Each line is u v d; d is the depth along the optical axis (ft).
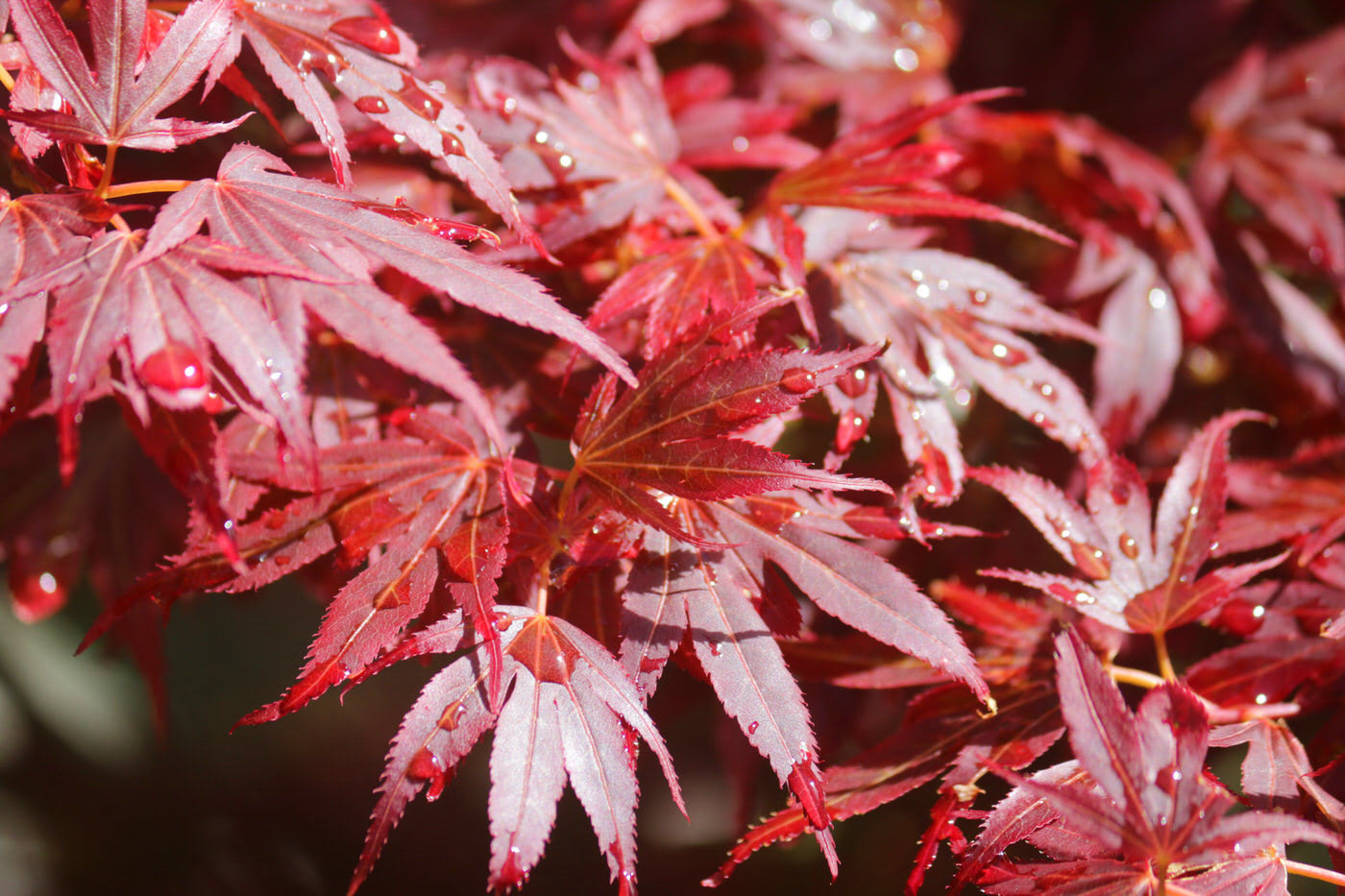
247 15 1.44
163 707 1.74
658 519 1.39
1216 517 1.48
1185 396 1.81
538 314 1.36
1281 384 1.75
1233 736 1.45
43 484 1.73
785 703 1.40
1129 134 1.91
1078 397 1.52
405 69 1.46
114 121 1.38
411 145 1.52
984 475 1.49
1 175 1.46
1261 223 1.77
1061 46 1.99
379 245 1.36
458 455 1.45
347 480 1.43
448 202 1.55
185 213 1.36
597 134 1.57
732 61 1.95
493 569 1.39
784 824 1.43
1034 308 1.53
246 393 1.36
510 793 1.35
